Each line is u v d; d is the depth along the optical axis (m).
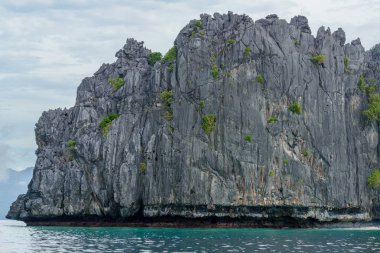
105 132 131.62
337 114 127.56
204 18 132.00
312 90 125.94
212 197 118.50
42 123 150.38
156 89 130.62
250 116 121.88
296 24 132.25
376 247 73.31
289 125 123.12
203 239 84.31
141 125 130.12
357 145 130.62
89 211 131.00
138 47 150.62
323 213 122.75
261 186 119.62
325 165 124.25
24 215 142.25
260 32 126.19
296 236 92.44
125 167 125.56
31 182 146.00
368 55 147.38
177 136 123.38
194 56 126.88
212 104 123.19
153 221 124.56
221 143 121.19
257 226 120.81
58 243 78.88
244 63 124.38
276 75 124.44
